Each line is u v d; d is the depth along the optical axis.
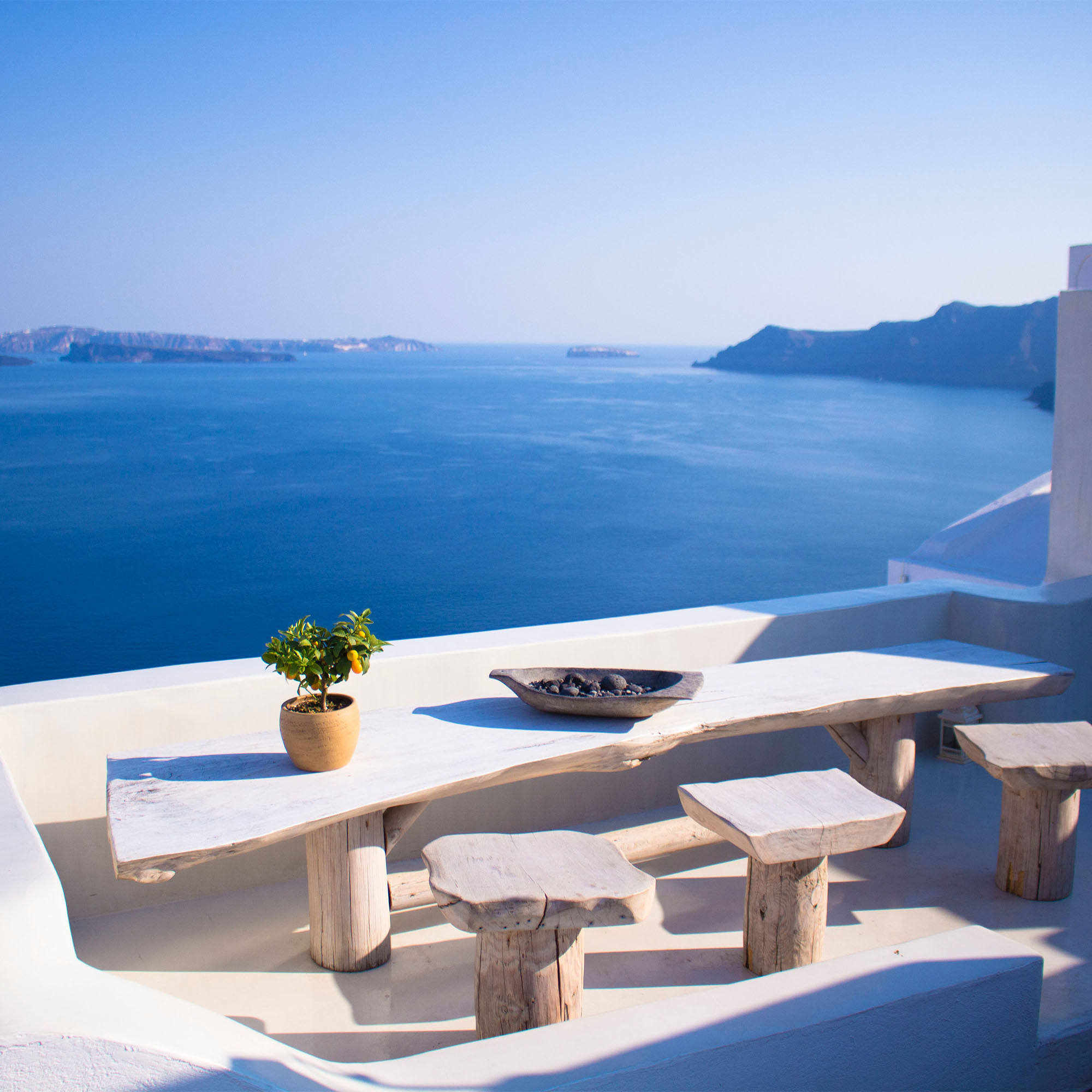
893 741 2.74
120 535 80.12
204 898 2.53
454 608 59.81
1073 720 3.52
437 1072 1.25
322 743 1.97
